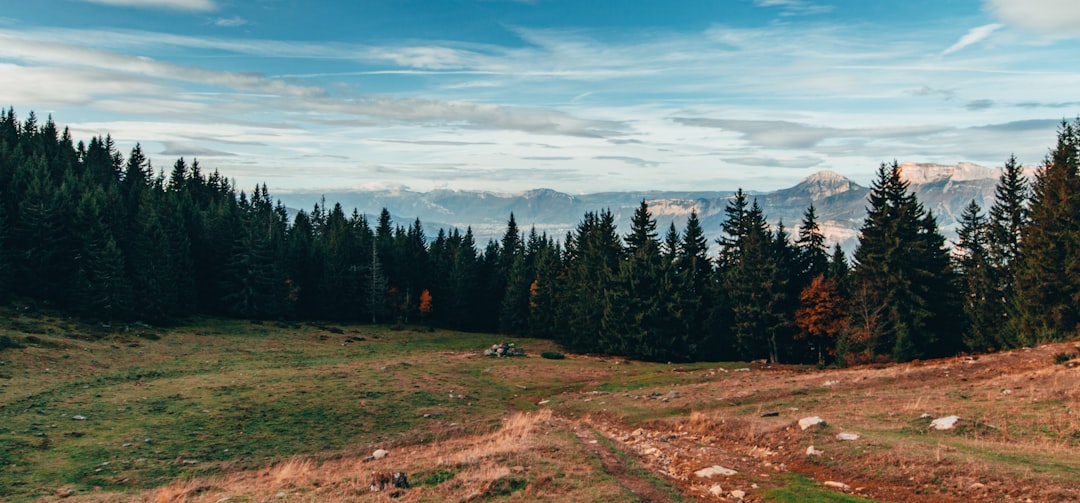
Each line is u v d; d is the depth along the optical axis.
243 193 149.75
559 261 106.31
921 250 60.56
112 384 39.53
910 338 56.84
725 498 16.84
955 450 18.84
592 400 40.47
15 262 70.81
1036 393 27.03
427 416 33.81
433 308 116.38
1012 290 60.59
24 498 18.23
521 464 18.56
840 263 80.38
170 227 86.38
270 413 32.00
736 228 84.69
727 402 34.72
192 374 46.38
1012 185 64.50
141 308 73.25
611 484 16.30
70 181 96.31
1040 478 15.70
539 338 98.81
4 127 134.12
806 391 35.72
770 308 69.81
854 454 19.88
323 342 76.12
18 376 38.53
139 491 19.53
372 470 19.77
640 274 74.81
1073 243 49.88
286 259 104.69
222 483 20.06
